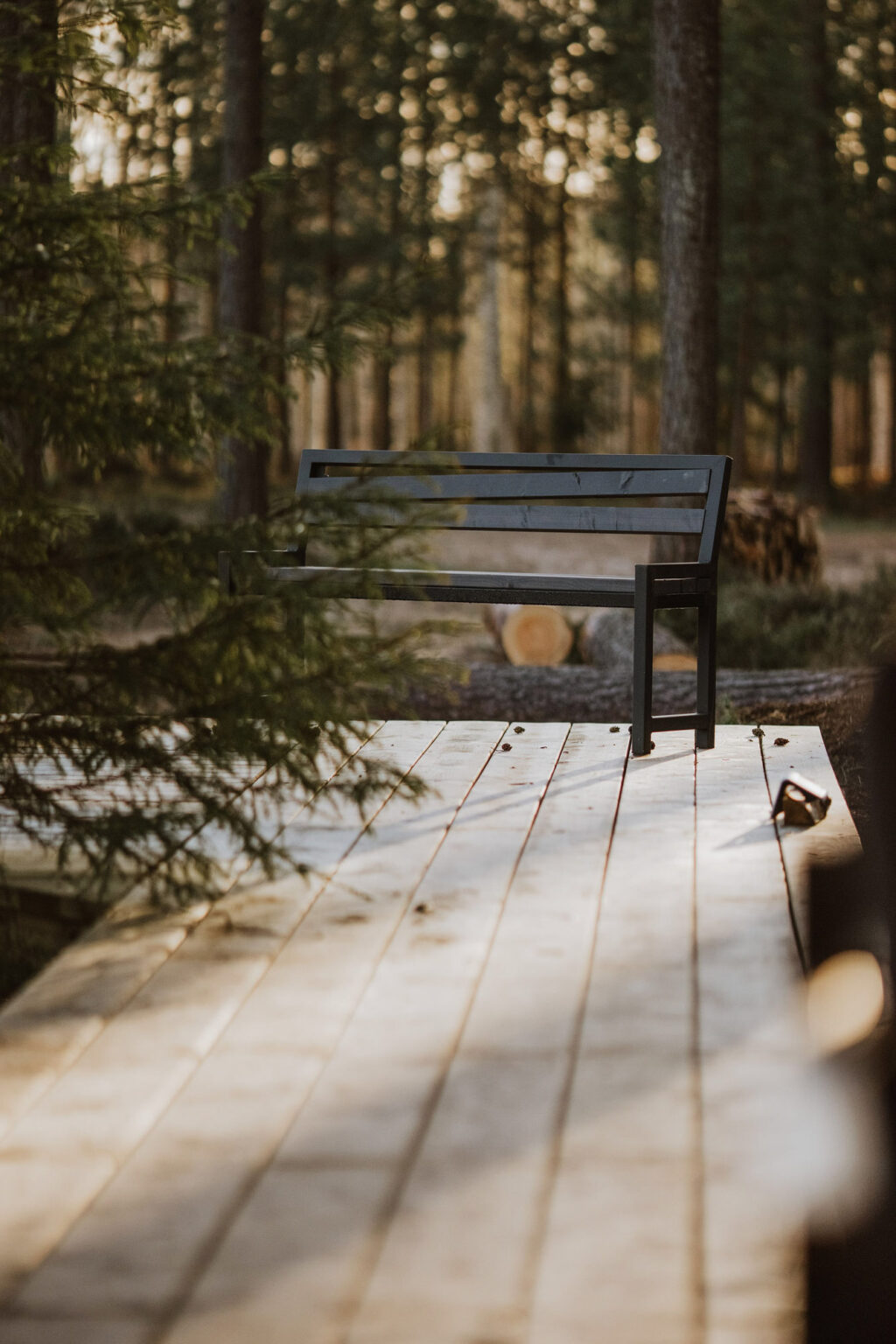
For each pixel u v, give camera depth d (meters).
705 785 4.76
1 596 3.67
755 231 30.30
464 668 3.58
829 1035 2.20
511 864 3.82
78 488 21.50
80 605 3.96
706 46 12.26
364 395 51.56
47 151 3.95
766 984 2.89
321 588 3.58
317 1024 2.71
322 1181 2.08
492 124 34.09
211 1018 2.74
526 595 5.52
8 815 4.31
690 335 12.54
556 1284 1.78
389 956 3.10
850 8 30.45
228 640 3.43
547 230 37.94
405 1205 2.00
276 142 32.06
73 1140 2.22
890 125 31.06
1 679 3.63
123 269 3.83
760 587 12.96
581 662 11.29
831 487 32.66
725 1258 1.83
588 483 5.87
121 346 3.56
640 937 3.21
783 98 29.08
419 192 35.19
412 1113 2.31
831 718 7.65
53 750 3.65
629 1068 2.48
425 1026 2.69
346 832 4.17
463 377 53.25
